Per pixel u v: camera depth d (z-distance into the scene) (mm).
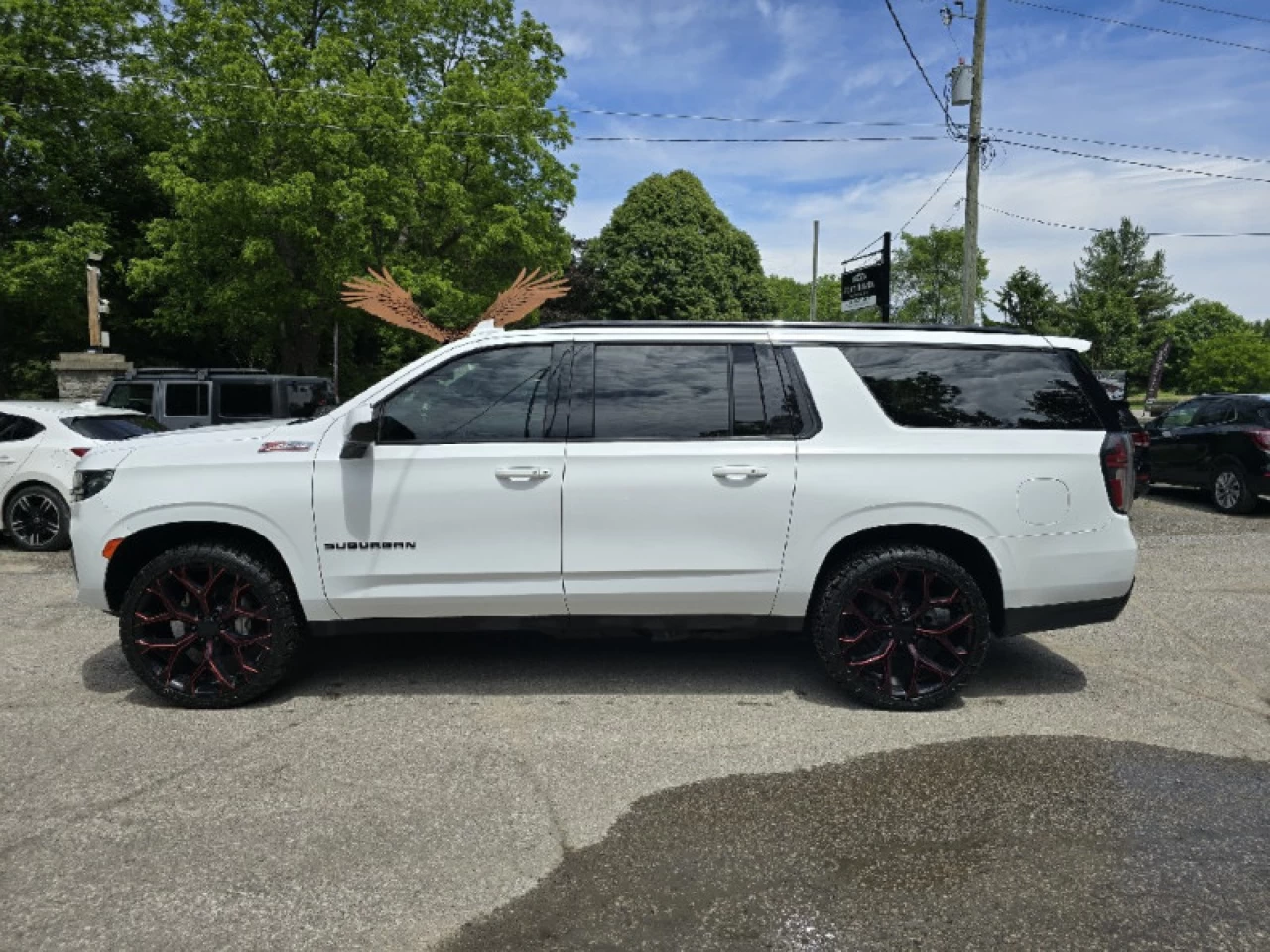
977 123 16125
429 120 20516
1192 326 69938
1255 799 3344
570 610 4227
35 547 8570
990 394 4297
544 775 3545
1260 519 11047
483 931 2521
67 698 4402
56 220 23047
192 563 4172
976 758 3721
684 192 37906
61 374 16562
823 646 4242
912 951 2432
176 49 20344
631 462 4109
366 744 3846
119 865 2859
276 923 2553
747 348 4273
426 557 4133
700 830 3109
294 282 19938
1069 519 4219
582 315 34969
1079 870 2848
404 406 4199
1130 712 4273
